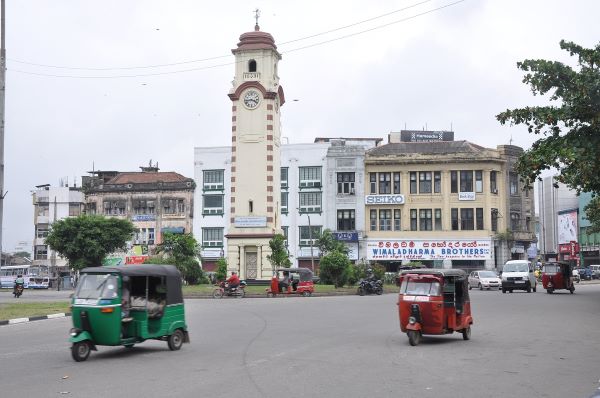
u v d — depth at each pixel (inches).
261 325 834.2
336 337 697.6
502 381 443.2
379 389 413.1
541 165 915.4
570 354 572.7
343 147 2706.7
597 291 1788.9
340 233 2657.5
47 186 3393.2
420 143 2765.7
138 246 2701.8
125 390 409.7
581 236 3398.1
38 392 404.5
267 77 2071.9
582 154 877.8
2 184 1099.9
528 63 948.0
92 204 2913.4
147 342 660.7
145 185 2854.3
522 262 1774.1
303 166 2736.2
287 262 1915.6
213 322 879.1
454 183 2640.3
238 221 2044.8
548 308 1107.3
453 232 2620.6
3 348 626.5
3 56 1095.6
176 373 474.3
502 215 2637.8
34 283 2655.0
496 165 2650.1
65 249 2322.8
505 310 1063.0
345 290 1748.3
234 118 2081.7
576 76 908.6
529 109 944.9
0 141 1096.2
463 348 611.8
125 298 567.2
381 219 2684.5
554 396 395.9
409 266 2112.5
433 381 442.0
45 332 786.8
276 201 2089.1
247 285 1967.3
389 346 625.0
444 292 653.3
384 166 2687.0
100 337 548.4
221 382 437.1
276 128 2113.7
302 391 406.3
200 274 2018.9
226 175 2778.1
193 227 2787.9
